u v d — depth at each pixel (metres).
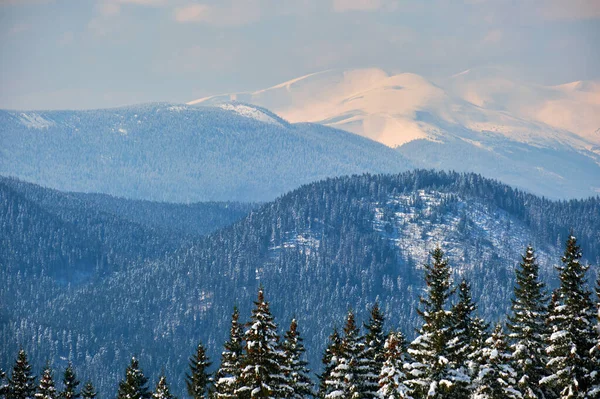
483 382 145.88
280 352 144.25
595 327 142.25
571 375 141.88
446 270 154.62
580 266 145.88
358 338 151.75
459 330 151.88
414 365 146.38
